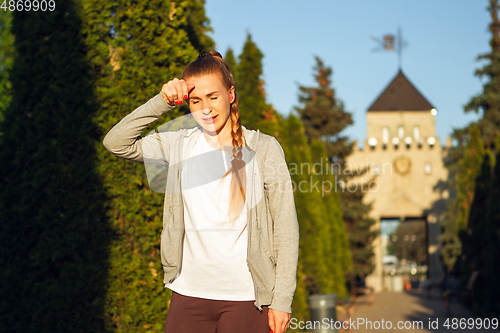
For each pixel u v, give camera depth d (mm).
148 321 3803
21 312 3908
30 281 3920
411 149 35219
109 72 3955
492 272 12578
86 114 3943
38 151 3967
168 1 4031
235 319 2033
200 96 2023
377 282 32875
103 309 3822
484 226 13727
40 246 3926
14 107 4062
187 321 2076
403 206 34938
